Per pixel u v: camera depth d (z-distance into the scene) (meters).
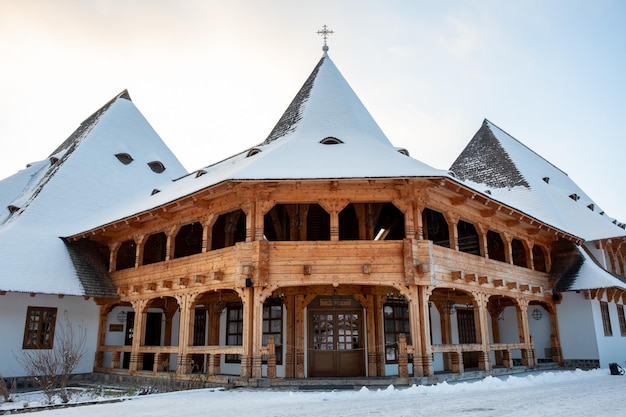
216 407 10.45
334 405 10.37
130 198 26.47
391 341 17.88
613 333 23.73
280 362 17.02
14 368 19.64
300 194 15.12
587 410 9.17
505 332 23.64
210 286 15.88
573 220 26.53
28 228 22.73
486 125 32.97
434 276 14.78
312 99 21.12
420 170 14.63
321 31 25.28
